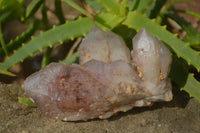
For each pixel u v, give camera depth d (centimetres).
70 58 46
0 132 38
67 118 39
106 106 38
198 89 40
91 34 39
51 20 58
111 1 42
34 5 46
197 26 65
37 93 38
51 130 38
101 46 39
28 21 49
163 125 39
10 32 54
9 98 42
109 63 38
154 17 49
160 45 38
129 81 38
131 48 44
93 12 57
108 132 38
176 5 76
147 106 40
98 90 37
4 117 40
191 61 39
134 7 45
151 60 37
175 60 41
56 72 38
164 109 40
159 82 38
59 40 42
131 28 43
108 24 42
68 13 58
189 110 40
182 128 39
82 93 37
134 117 39
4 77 47
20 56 43
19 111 40
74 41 54
